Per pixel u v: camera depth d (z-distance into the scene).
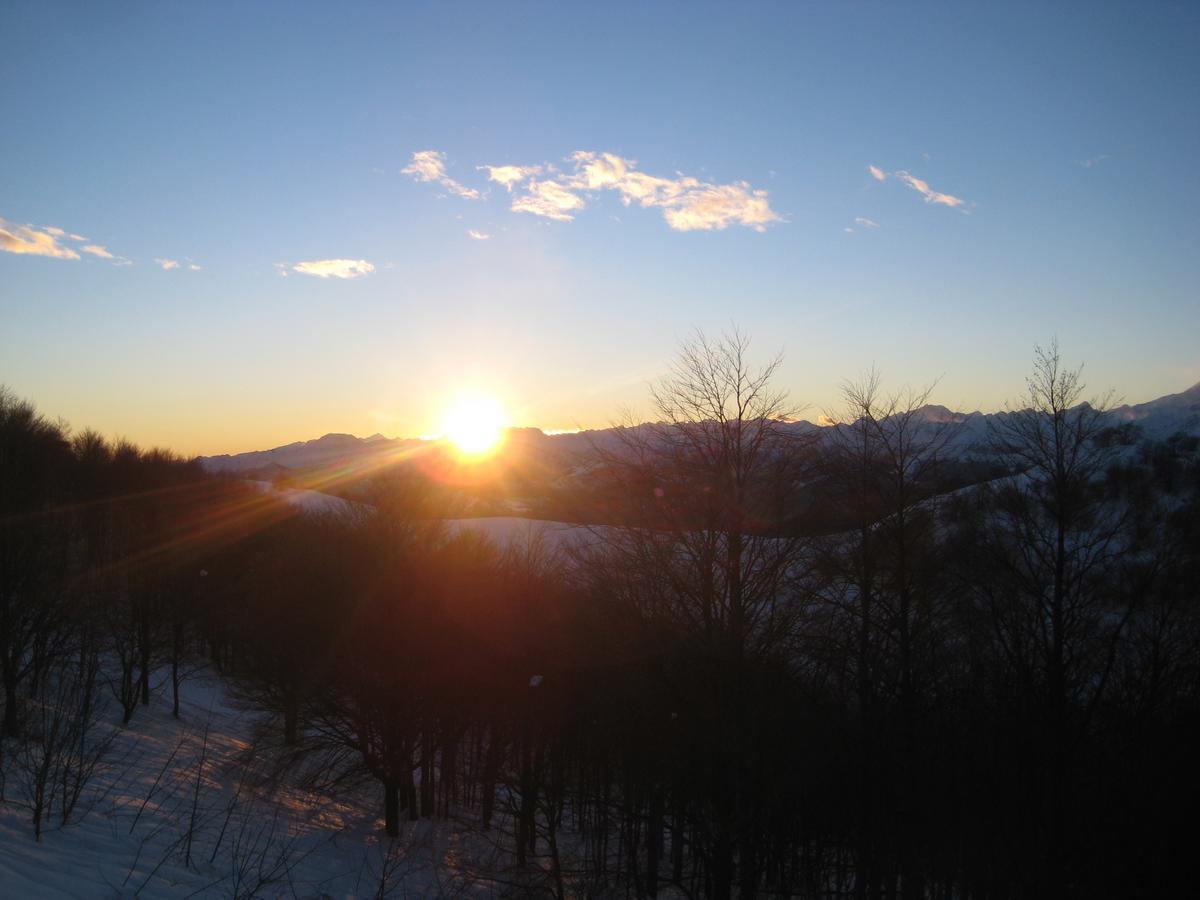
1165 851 16.06
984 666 19.30
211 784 22.97
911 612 19.12
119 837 13.80
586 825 24.38
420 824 27.12
